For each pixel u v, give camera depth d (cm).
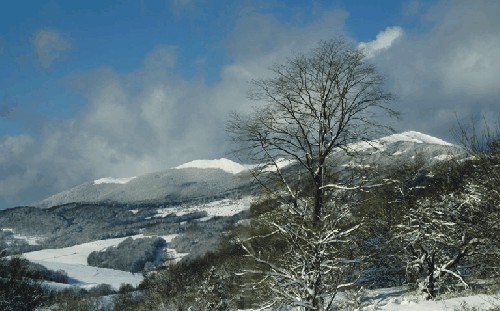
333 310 1344
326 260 1192
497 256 1998
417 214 2317
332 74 1962
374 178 1881
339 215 1273
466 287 2202
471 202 1903
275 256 1329
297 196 1570
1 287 6312
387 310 1894
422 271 2530
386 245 2319
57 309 8906
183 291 6150
